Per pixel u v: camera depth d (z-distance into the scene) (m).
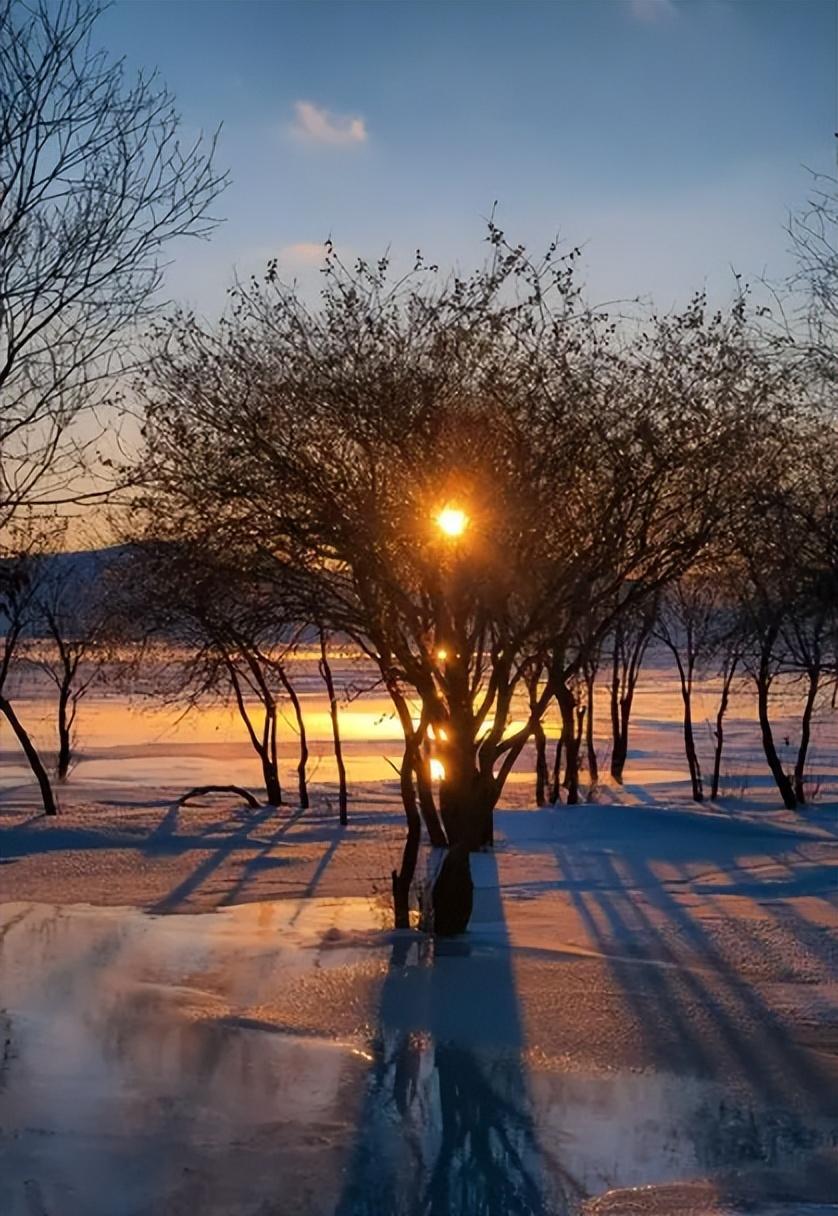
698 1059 11.38
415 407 15.08
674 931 17.00
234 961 15.06
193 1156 8.93
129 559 27.55
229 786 34.09
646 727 64.75
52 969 14.65
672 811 29.67
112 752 49.25
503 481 15.05
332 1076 10.84
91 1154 8.97
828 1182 8.75
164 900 19.73
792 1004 13.23
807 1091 10.64
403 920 17.12
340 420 14.98
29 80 11.86
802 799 35.38
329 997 13.34
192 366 15.79
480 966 14.74
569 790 35.16
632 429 15.30
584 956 15.35
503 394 15.37
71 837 26.83
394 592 15.55
